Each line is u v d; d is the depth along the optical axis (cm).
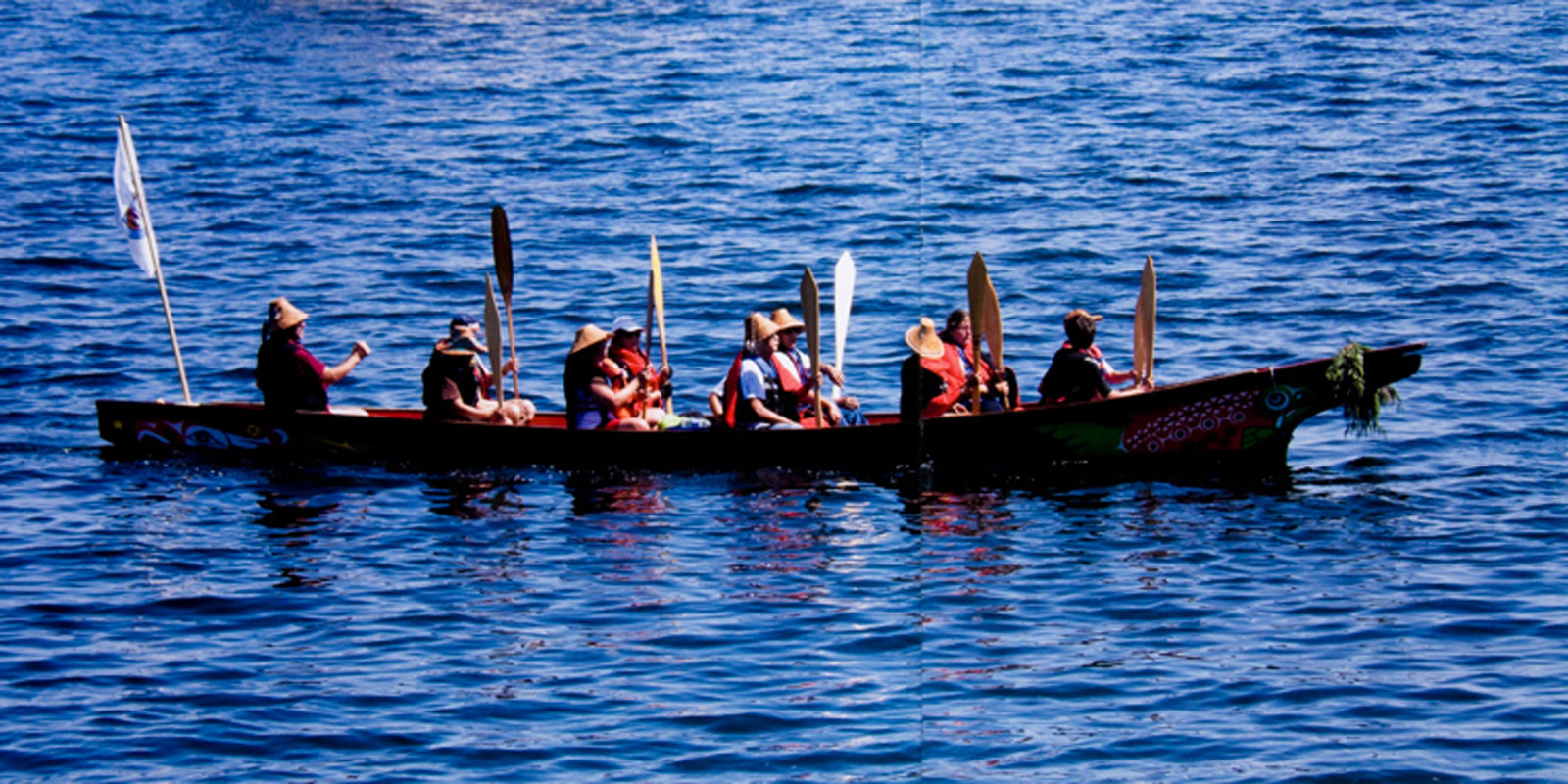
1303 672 3375
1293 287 6925
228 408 5041
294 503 4566
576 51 13438
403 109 11294
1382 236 7619
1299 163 9119
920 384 4734
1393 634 3541
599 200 8819
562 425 5266
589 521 4369
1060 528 4259
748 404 4812
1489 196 8244
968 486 4631
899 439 4756
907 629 3622
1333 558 4003
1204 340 6294
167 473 4859
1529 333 6119
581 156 9844
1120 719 3203
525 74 12500
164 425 5097
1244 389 4719
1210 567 3959
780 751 3102
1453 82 10894
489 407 5075
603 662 3475
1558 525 4184
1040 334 6444
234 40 14175
